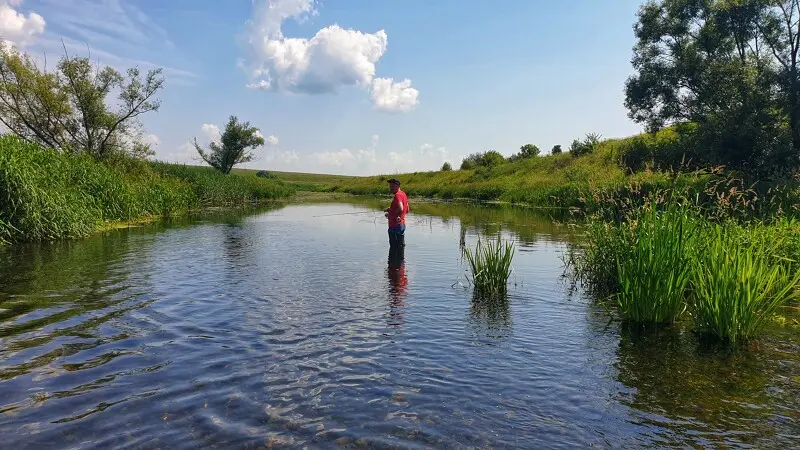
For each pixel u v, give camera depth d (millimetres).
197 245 14523
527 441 3734
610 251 8805
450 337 6152
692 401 4438
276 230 19203
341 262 11672
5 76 25422
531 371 5094
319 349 5668
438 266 11203
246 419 4000
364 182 86188
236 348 5668
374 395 4484
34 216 14680
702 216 8219
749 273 6043
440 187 61375
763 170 19984
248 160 64000
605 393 4586
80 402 4270
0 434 3721
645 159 26500
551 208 33844
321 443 3643
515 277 9977
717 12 23984
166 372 4945
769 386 4730
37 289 8516
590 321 6891
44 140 27203
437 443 3678
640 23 27312
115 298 7910
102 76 28188
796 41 22422
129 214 21703
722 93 22875
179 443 3617
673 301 6723
